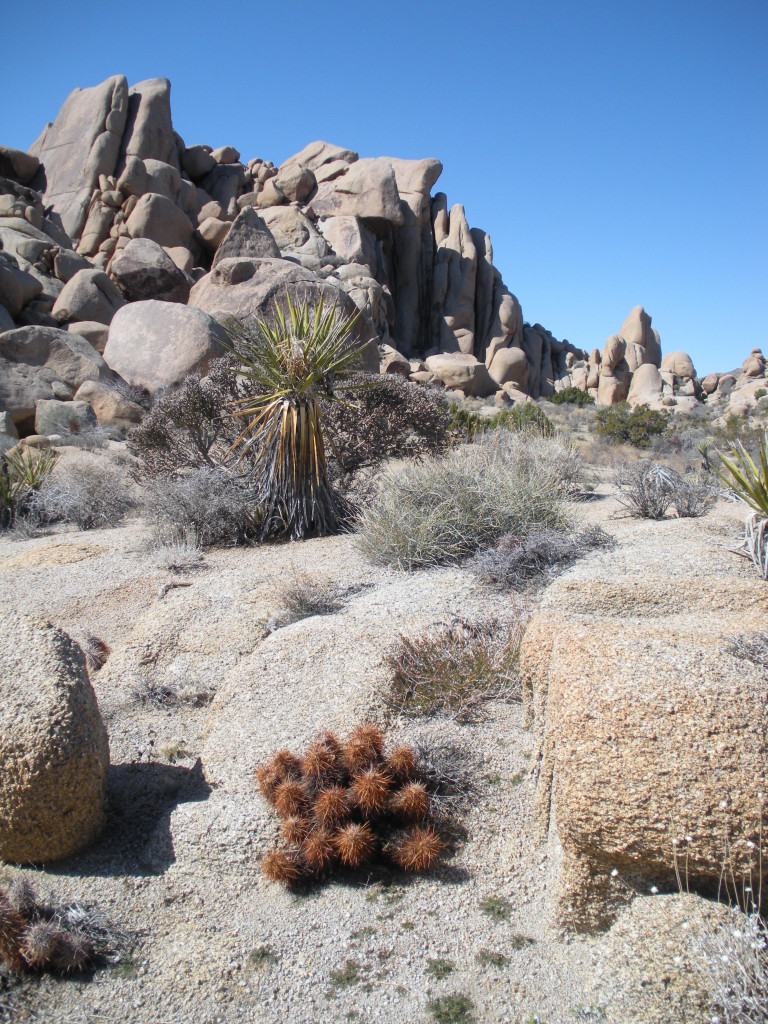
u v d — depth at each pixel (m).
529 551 6.55
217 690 5.28
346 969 3.12
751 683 3.07
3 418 18.27
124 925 3.43
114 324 23.23
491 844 3.71
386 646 5.13
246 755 4.26
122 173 37.16
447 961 3.11
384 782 3.74
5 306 24.81
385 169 46.28
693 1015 2.61
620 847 2.94
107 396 20.52
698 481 10.89
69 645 4.07
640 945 2.83
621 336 53.22
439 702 4.71
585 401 43.75
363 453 10.84
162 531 8.72
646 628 3.88
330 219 45.25
